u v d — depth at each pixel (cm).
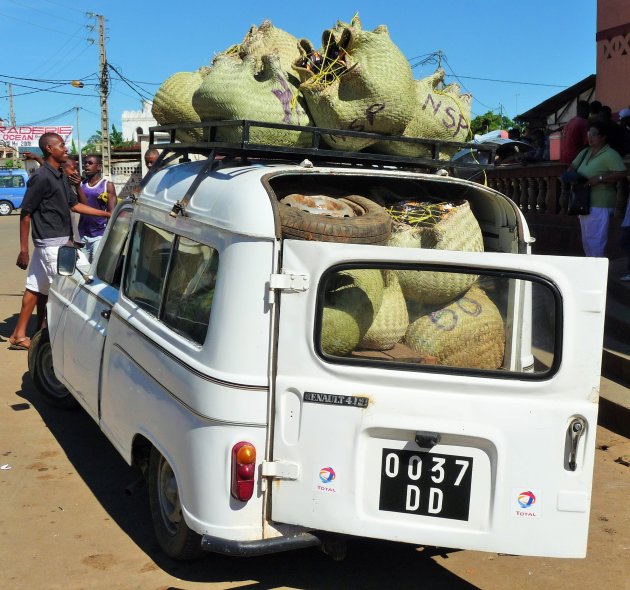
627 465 535
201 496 331
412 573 394
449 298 347
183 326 364
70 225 766
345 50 404
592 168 805
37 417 611
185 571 385
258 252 318
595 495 491
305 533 329
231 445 322
